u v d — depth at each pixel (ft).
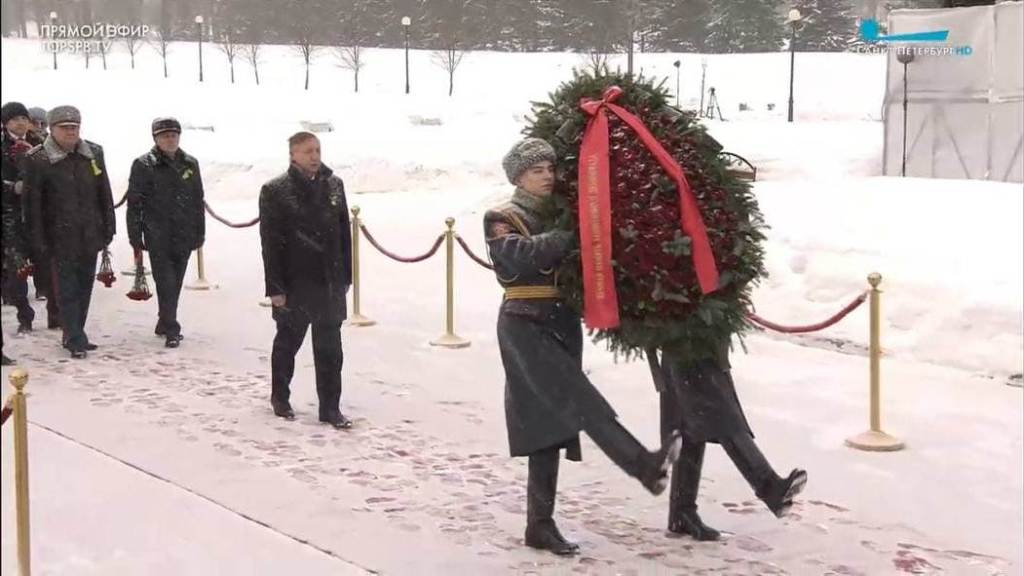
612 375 29.58
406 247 52.60
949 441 23.89
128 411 25.02
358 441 23.06
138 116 109.09
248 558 16.44
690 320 15.49
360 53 160.04
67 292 30.35
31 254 31.89
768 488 15.83
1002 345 29.68
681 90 141.38
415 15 168.96
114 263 48.49
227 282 44.24
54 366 29.40
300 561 16.37
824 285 34.81
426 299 40.63
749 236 15.99
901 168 63.41
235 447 22.40
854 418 25.57
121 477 20.26
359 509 18.85
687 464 17.63
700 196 15.64
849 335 32.94
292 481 20.30
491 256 16.02
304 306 23.80
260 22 163.32
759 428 24.76
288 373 24.71
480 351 32.32
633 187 15.42
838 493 20.44
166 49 151.53
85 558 16.26
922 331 31.63
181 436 23.08
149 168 31.40
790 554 17.24
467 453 22.41
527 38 168.96
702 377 16.20
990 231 35.53
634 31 166.09
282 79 146.20
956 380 29.12
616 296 15.37
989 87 58.44
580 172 15.58
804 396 27.50
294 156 23.21
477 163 89.51
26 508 14.62
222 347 32.35
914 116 62.34
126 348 31.96
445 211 65.41
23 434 14.60
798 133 92.38
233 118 112.78
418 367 30.25
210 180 77.30
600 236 15.30
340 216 23.85
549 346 16.02
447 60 153.58
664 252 15.21
